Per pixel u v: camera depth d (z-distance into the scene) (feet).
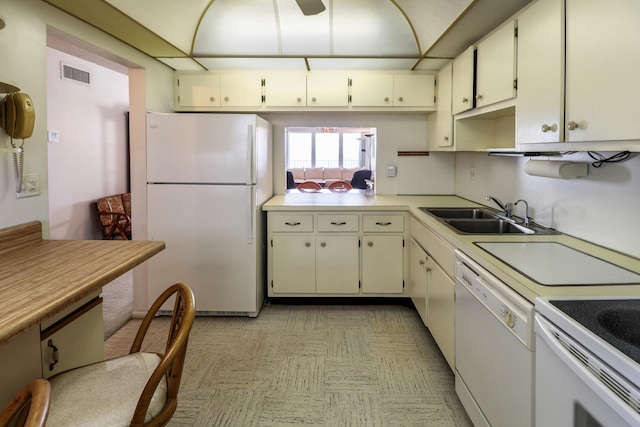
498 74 7.15
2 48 5.73
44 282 4.24
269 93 11.41
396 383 7.34
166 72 11.08
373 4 9.62
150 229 10.07
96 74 17.88
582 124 4.66
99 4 6.73
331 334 9.37
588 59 4.53
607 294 3.98
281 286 11.03
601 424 2.93
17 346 4.01
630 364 2.59
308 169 33.78
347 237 10.87
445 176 12.96
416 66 11.09
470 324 5.86
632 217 5.29
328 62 10.80
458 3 7.30
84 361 5.22
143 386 4.04
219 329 9.63
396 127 12.86
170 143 9.85
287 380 7.43
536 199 7.78
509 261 5.16
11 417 2.76
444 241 7.41
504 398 4.67
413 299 10.32
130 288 13.06
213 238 10.04
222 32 9.92
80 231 16.94
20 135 5.69
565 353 3.29
